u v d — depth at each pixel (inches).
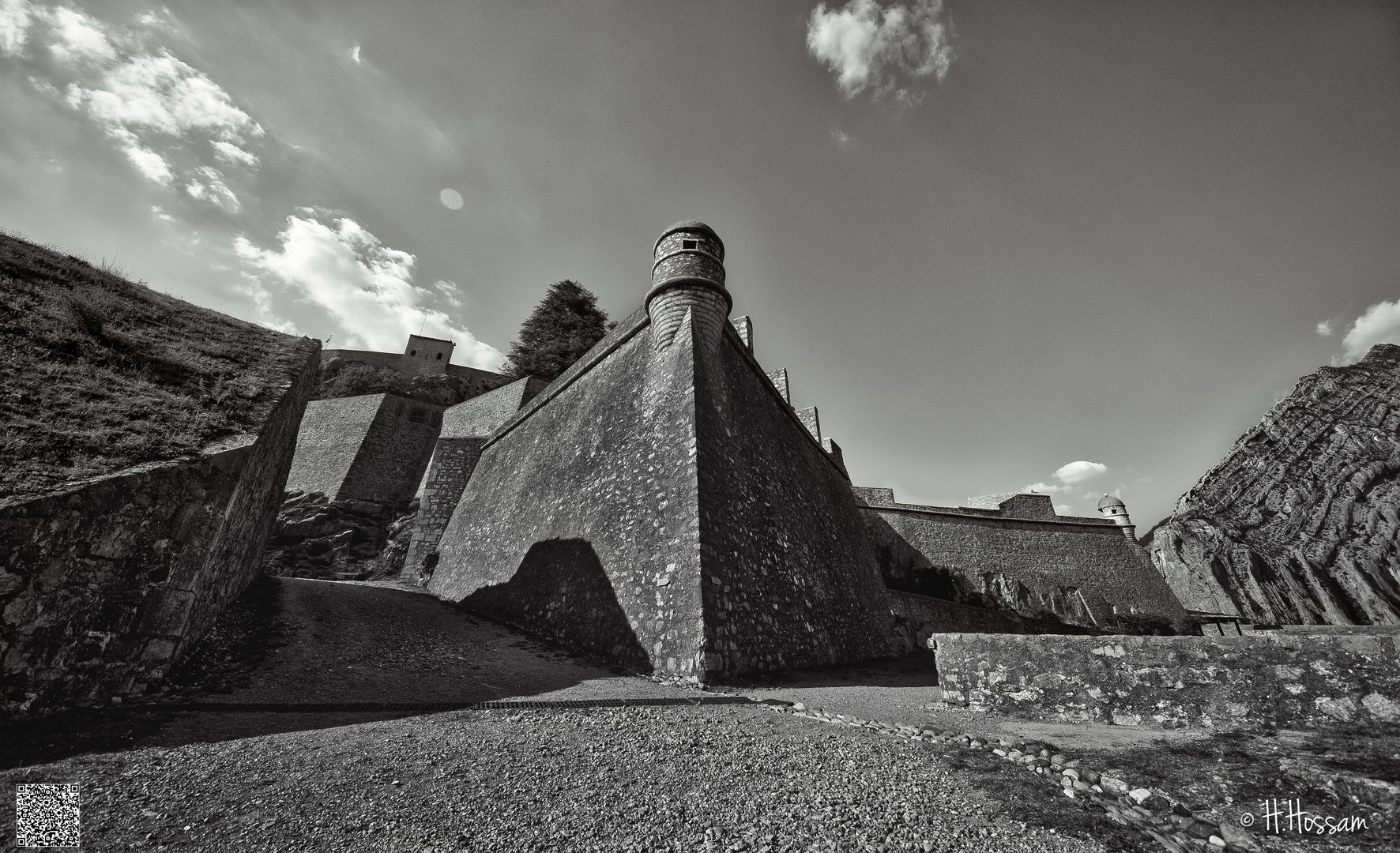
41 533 191.8
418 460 1181.7
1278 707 176.7
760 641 408.8
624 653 391.9
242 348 447.8
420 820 117.7
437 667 317.1
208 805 121.8
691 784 145.6
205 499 270.4
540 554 573.6
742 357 658.8
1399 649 163.3
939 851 111.0
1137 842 116.3
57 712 186.4
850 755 176.9
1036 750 170.4
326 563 876.6
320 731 185.2
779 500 580.7
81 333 331.6
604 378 659.4
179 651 251.9
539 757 163.8
